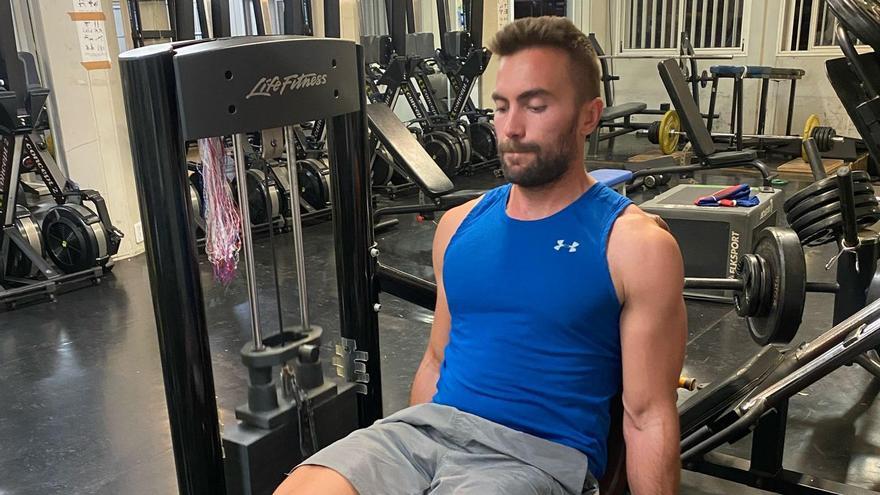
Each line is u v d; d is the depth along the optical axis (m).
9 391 2.73
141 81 1.07
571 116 1.13
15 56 3.49
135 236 4.52
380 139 4.24
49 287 3.69
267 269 3.99
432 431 1.20
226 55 1.11
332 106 1.33
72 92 4.15
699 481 2.02
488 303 1.21
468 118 6.58
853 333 1.63
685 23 8.11
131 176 4.45
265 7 5.14
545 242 1.17
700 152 4.98
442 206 4.25
